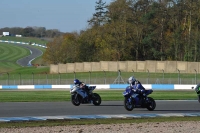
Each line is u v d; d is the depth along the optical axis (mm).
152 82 84875
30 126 22578
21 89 86750
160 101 40250
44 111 30719
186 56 119750
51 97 46469
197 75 87250
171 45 127500
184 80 80875
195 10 124000
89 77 93812
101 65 105375
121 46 130500
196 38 118812
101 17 155125
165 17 131000
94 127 22109
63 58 151875
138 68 99250
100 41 139250
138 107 31312
